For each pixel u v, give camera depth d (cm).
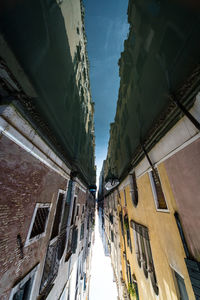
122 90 1389
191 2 352
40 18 462
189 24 369
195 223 378
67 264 838
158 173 616
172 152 501
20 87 377
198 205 368
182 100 420
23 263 389
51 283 573
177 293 457
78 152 1120
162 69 531
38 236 478
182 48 403
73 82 991
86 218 1755
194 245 380
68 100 865
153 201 661
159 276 582
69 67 862
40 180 512
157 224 610
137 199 987
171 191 501
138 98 855
